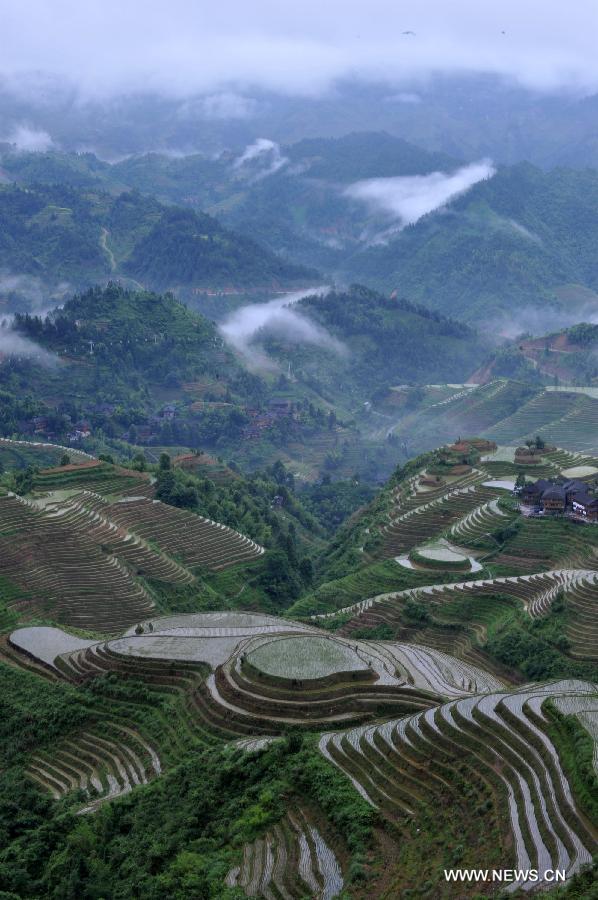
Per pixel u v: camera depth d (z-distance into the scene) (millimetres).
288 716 109000
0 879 93000
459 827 79688
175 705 117688
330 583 191500
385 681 114000
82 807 103750
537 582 163875
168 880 84750
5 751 119125
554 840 72812
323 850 83750
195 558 197250
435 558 187375
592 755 81750
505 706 95438
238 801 94500
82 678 128750
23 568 168500
